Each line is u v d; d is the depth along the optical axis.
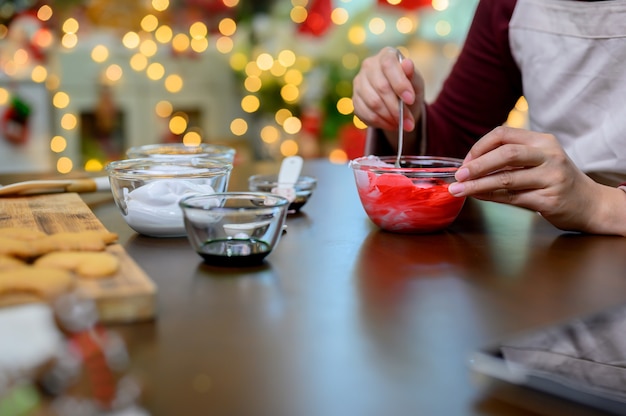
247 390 0.53
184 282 0.72
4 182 1.13
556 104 1.18
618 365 0.69
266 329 0.62
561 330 0.75
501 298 0.69
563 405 0.62
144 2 2.87
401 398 0.53
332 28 2.90
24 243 0.72
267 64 2.88
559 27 1.17
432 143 1.25
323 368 0.56
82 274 0.66
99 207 1.02
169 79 2.93
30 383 0.50
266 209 0.77
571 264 0.78
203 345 0.59
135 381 0.53
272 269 0.75
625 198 0.90
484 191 0.87
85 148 2.76
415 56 2.87
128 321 0.63
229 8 3.04
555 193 0.87
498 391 0.58
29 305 0.61
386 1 2.77
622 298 0.69
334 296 0.68
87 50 2.75
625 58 1.11
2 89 2.40
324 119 2.87
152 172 0.88
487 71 1.28
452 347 0.59
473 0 2.85
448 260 0.79
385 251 0.82
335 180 1.24
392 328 0.62
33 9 2.64
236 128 3.09
